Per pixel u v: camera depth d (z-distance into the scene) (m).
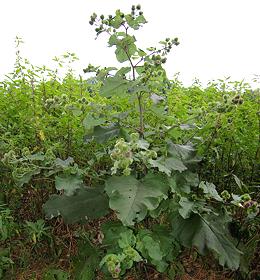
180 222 2.56
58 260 3.15
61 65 3.78
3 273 2.94
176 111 3.27
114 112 2.82
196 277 3.00
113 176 2.36
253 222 2.84
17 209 3.44
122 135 2.64
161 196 2.33
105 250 2.73
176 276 2.97
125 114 2.72
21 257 3.07
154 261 2.46
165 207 2.57
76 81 3.57
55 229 3.40
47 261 3.17
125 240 2.33
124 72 2.56
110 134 2.66
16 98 3.52
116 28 2.55
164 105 3.09
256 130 3.31
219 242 2.49
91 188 2.78
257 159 3.31
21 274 3.02
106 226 2.65
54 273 2.84
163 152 2.67
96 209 2.67
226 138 3.31
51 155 2.75
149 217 2.92
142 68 2.58
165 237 2.56
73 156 3.42
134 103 3.24
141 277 2.93
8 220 3.26
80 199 2.71
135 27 2.56
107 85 2.52
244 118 3.40
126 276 2.86
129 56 2.54
